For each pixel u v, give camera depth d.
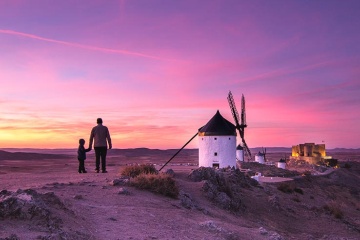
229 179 37.22
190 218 16.48
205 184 27.30
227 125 51.16
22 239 8.79
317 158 147.62
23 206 10.44
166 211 16.61
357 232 33.41
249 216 27.92
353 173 136.62
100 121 26.36
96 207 14.64
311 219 34.62
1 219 9.90
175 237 12.41
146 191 20.52
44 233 9.56
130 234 11.85
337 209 42.22
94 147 26.52
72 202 14.25
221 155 49.72
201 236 13.21
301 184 70.69
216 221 17.48
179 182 27.61
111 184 20.25
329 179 100.69
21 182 19.95
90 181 21.09
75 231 10.43
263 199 35.50
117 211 14.64
